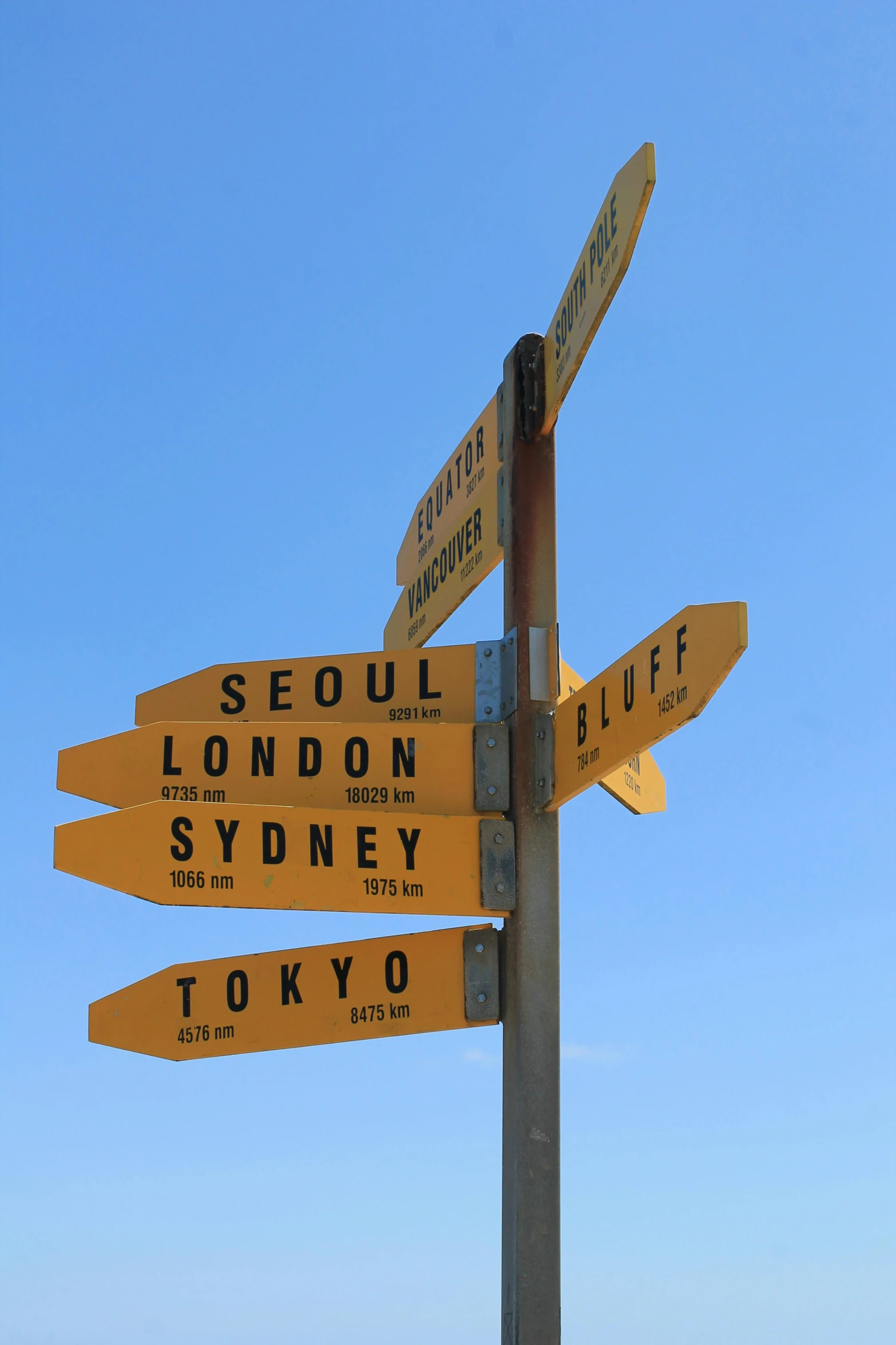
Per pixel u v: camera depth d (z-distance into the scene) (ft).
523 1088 12.01
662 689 10.91
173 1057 12.59
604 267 11.37
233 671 13.71
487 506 13.58
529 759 12.57
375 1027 12.39
